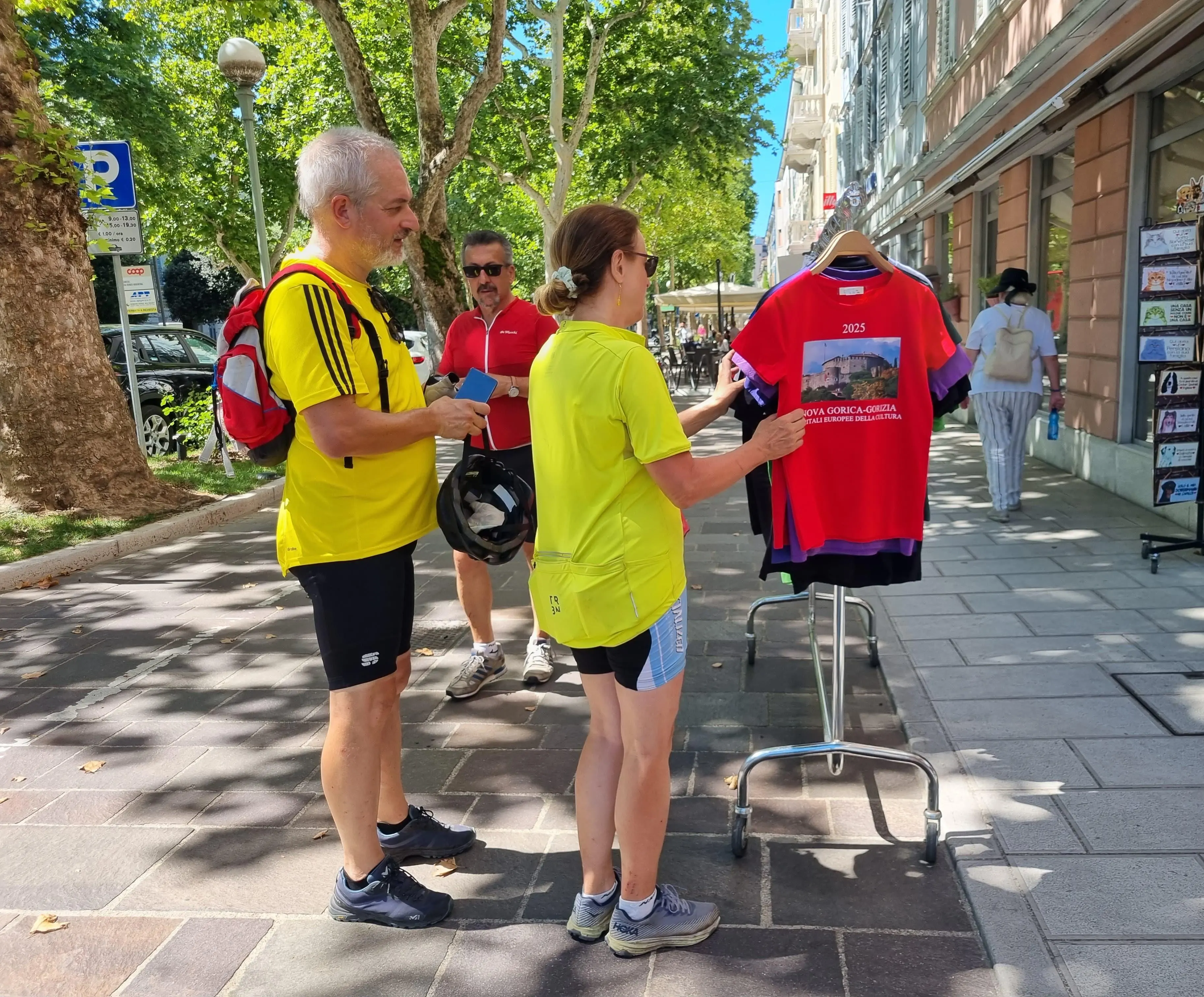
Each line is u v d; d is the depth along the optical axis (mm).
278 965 2410
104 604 5945
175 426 11977
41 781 3520
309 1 10938
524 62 20438
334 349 2221
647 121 21234
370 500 2395
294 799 3318
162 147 19656
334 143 2326
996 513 6766
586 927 2438
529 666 4234
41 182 7875
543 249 32531
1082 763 3156
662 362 23031
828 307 2529
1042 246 9805
